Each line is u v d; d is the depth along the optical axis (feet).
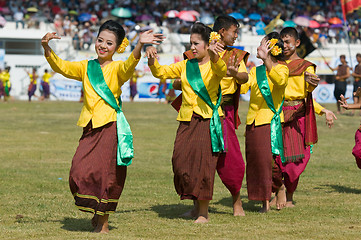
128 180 84.99
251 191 64.44
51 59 52.70
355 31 354.95
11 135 145.38
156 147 125.59
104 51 53.67
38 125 172.04
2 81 283.18
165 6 358.64
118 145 52.29
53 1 346.95
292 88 68.18
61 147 124.06
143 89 309.63
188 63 59.16
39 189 76.59
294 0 377.50
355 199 72.23
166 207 66.80
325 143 135.74
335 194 75.77
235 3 367.86
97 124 52.01
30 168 95.20
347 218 60.23
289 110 67.97
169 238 50.11
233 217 61.52
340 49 325.42
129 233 52.42
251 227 55.57
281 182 66.13
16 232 52.13
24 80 316.81
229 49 62.03
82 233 51.98
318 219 59.88
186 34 325.42
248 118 65.26
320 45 328.29
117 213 62.80
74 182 51.34
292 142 67.67
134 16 347.97
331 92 308.40
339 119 199.21
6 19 334.65
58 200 69.26
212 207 67.82
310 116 68.18
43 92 304.91
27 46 330.75
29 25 328.49
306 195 75.10
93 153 51.83
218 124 58.59
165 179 86.38
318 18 345.51
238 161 61.93
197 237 50.65
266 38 65.67
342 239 49.98
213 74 58.34
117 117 52.85
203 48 58.90
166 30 336.49
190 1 361.30
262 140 64.13
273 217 61.41
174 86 63.77
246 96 314.14
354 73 204.95
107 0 354.74
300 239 49.83
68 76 54.08
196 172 58.18
